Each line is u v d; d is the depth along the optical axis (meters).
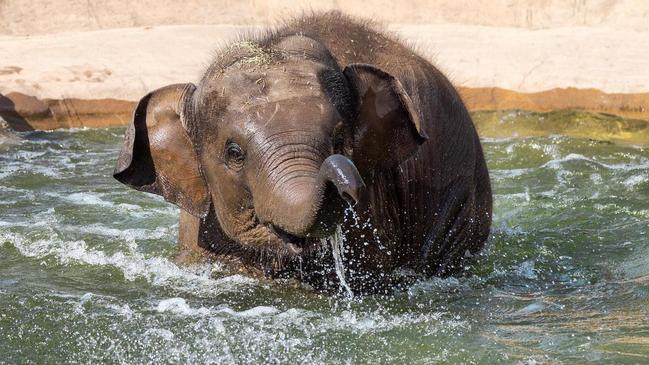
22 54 21.27
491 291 11.30
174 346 9.55
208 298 10.72
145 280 11.36
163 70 20.72
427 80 11.73
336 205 7.97
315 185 7.78
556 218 14.00
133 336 9.77
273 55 9.53
